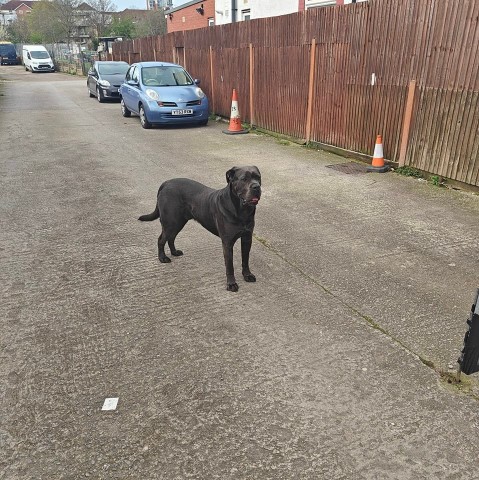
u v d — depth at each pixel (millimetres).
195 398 2707
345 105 8336
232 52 11891
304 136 9727
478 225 5277
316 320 3482
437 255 4551
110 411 2617
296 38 9266
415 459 2287
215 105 13664
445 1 6137
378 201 6121
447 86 6344
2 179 7395
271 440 2406
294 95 9734
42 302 3783
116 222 5527
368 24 7430
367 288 3943
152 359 3059
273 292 3902
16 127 12258
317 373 2904
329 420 2533
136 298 3834
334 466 2250
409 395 2713
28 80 31266
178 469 2248
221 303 3740
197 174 7465
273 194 6457
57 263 4484
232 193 3568
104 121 13227
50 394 2758
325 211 5781
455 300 3744
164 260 4469
